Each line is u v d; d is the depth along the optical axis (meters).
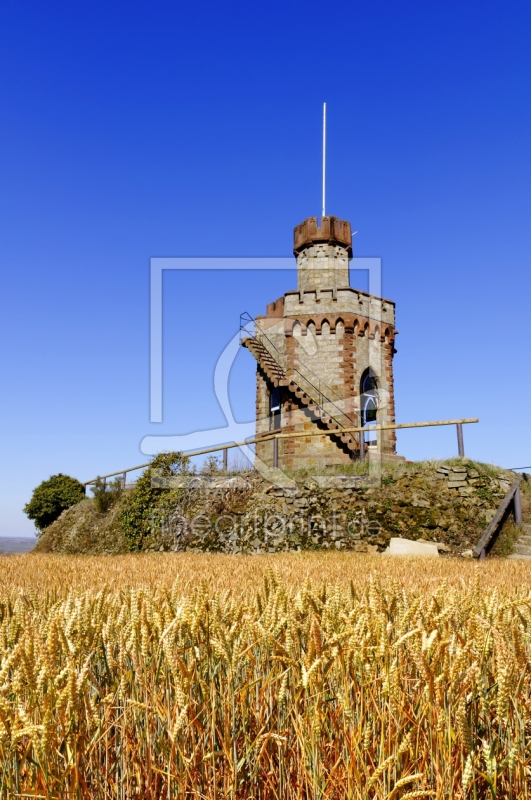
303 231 31.78
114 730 2.93
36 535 37.06
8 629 3.27
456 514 19.72
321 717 2.73
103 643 3.24
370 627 2.96
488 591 4.37
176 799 2.60
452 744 2.62
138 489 26.58
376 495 21.12
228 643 2.97
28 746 2.36
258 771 2.86
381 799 2.48
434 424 22.27
